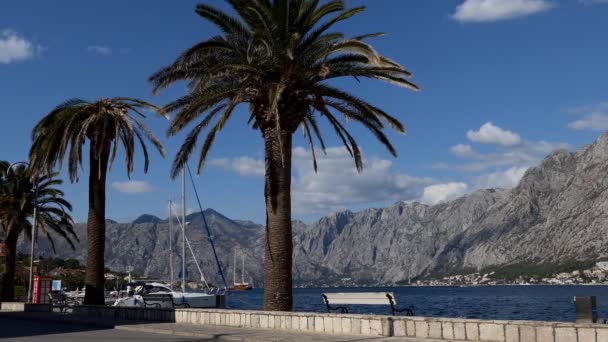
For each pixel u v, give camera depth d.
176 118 21.78
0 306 41.19
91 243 31.20
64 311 33.31
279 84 20.56
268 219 21.88
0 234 49.44
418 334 14.70
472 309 74.75
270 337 15.63
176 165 23.61
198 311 21.52
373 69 21.61
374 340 14.37
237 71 21.89
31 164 33.66
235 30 22.19
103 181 31.80
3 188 44.50
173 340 16.12
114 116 31.06
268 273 21.55
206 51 22.28
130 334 18.72
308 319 17.42
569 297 124.69
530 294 168.38
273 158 21.89
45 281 40.91
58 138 31.81
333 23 22.12
